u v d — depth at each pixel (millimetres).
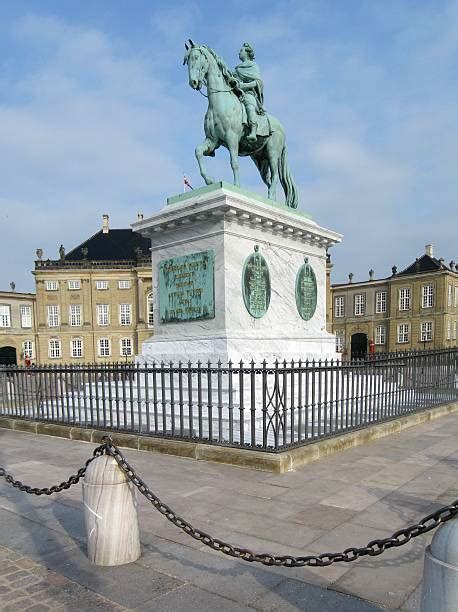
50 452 7711
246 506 4797
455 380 12617
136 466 6395
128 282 72812
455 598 2088
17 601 3156
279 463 5934
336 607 2986
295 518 4457
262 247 10305
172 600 3115
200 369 6840
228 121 10367
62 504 5133
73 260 73938
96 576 3467
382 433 8180
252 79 11703
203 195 9812
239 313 9672
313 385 6844
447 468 6156
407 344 74000
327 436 7074
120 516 3643
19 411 10656
